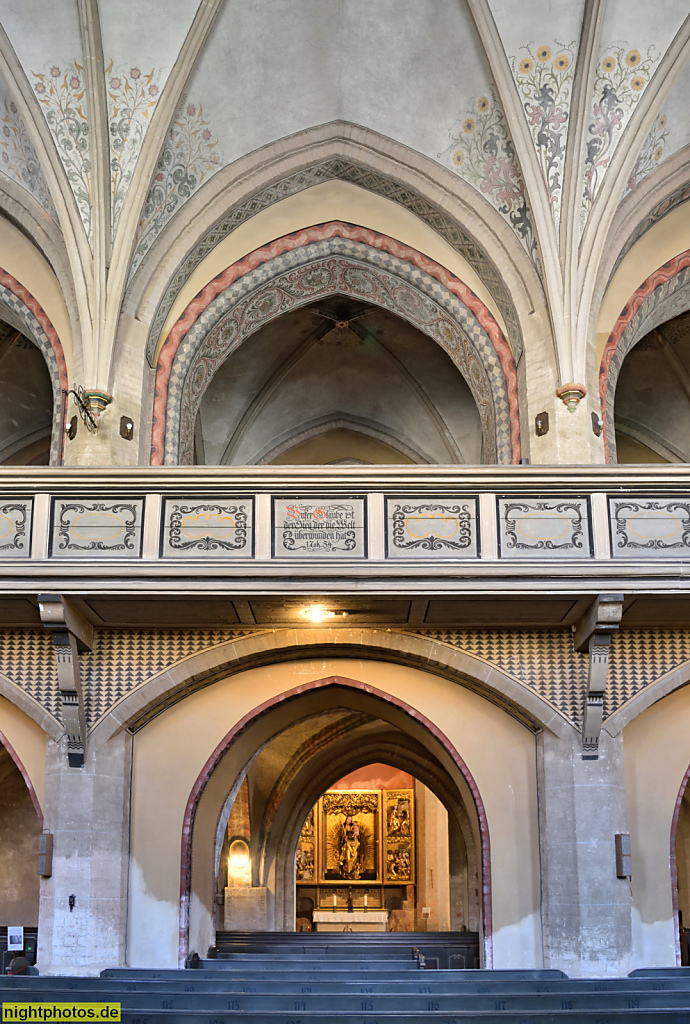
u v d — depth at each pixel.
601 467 11.92
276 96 14.91
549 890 12.54
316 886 27.80
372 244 16.05
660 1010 8.95
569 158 14.15
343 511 11.87
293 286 16.38
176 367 15.20
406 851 27.88
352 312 19.39
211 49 14.30
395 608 12.20
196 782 13.24
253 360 20.19
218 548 11.72
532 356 14.39
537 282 14.52
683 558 11.67
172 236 14.80
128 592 11.50
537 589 11.54
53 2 13.53
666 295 15.65
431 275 15.88
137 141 14.17
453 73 14.61
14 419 20.66
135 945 12.69
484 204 14.88
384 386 20.95
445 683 13.59
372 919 26.48
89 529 11.80
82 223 14.12
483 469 11.91
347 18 14.28
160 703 13.30
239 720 13.43
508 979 11.39
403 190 15.38
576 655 12.96
